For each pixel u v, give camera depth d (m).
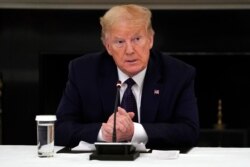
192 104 4.64
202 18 9.60
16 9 9.78
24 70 9.90
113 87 4.66
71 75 4.82
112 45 4.61
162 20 9.61
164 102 4.59
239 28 9.59
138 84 4.60
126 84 4.61
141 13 4.61
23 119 9.91
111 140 4.05
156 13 9.60
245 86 9.43
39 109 9.57
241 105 9.41
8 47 9.88
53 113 9.59
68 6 9.55
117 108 4.14
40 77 9.59
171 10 9.57
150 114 4.55
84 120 4.77
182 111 4.59
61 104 4.77
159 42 9.64
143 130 4.22
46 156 3.62
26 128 9.89
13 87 9.92
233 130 9.21
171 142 4.28
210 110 9.43
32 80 9.90
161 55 4.87
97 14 9.69
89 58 4.89
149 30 4.66
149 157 3.55
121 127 4.04
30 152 3.91
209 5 9.41
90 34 9.73
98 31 9.71
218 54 9.45
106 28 4.65
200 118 9.43
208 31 9.61
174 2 9.27
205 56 9.47
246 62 9.42
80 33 9.74
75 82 4.76
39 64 9.62
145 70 4.64
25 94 9.91
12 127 9.91
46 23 9.80
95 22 9.70
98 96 4.68
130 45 4.55
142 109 4.56
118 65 4.60
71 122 4.55
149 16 4.66
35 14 9.80
